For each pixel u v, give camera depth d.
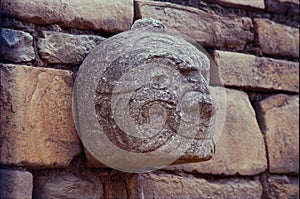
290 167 2.96
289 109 3.02
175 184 2.58
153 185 2.52
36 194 2.29
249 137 2.85
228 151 2.77
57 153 2.30
